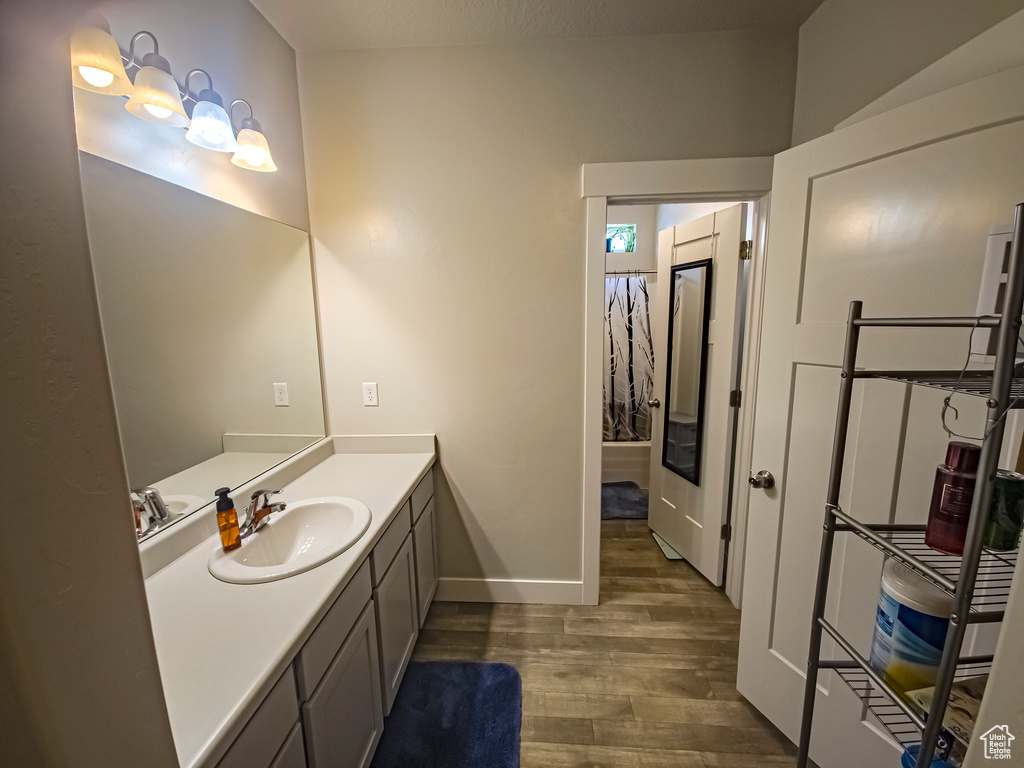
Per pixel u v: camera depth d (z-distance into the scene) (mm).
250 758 760
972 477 740
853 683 1218
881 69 1306
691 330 2404
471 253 1890
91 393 453
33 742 408
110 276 1008
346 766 1146
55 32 409
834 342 1197
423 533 1917
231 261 1428
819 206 1225
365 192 1872
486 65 1762
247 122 1367
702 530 2346
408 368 1994
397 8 1536
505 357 1960
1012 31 902
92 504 456
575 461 2031
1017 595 495
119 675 484
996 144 887
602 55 1731
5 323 378
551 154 1802
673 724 1513
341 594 1110
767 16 1609
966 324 682
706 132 1746
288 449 1764
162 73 995
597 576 2105
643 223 3621
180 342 1221
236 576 1054
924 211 1005
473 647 1872
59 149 417
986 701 526
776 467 1390
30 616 399
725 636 1930
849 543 1219
